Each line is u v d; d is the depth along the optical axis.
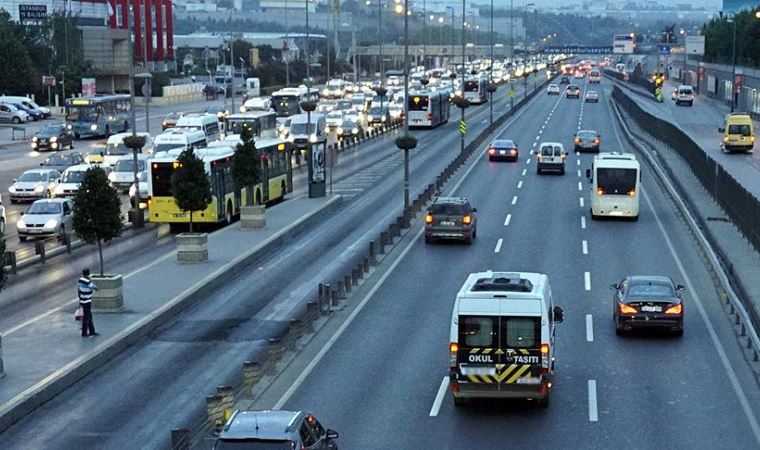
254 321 39.84
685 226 61.31
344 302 42.62
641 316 35.91
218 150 65.44
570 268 48.97
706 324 38.38
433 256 52.44
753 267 47.62
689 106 175.25
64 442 26.69
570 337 36.62
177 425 27.80
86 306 36.41
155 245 57.44
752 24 171.88
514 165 94.06
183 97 192.62
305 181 88.69
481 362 27.78
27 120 145.62
